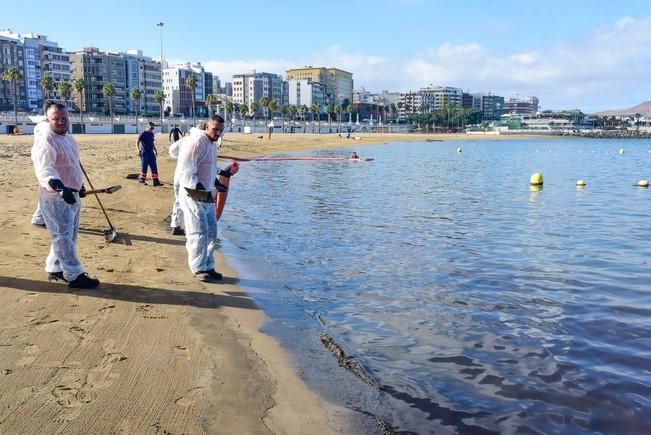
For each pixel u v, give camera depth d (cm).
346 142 8838
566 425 448
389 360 569
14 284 694
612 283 877
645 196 2194
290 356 562
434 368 552
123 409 416
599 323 689
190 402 438
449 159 5188
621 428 445
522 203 1914
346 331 650
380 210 1661
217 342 573
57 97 13712
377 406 470
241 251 1056
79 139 5012
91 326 579
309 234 1251
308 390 489
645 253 1103
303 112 17488
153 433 387
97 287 718
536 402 486
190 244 804
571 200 2034
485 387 513
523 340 630
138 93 12525
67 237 676
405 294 802
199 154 784
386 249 1107
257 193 2059
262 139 7356
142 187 1814
